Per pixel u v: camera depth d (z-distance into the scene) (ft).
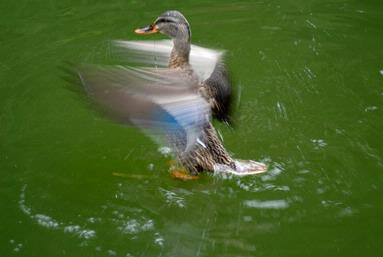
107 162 21.30
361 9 33.63
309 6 34.17
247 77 27.12
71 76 16.98
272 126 23.39
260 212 18.58
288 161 21.15
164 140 16.93
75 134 22.95
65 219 18.29
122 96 16.24
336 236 17.38
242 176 20.25
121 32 31.04
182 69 21.52
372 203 18.75
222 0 34.81
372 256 16.61
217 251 16.92
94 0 34.94
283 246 17.06
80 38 30.48
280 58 28.78
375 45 29.86
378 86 26.12
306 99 25.34
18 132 22.97
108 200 19.25
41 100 25.13
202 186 20.08
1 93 25.54
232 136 22.74
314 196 19.24
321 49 29.58
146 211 18.79
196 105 17.67
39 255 16.80
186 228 17.92
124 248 17.04
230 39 30.45
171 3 34.55
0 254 16.81
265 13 33.30
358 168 20.57
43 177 20.40
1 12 33.53
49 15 33.19
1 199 19.17
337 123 23.45
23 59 28.40
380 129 22.89
